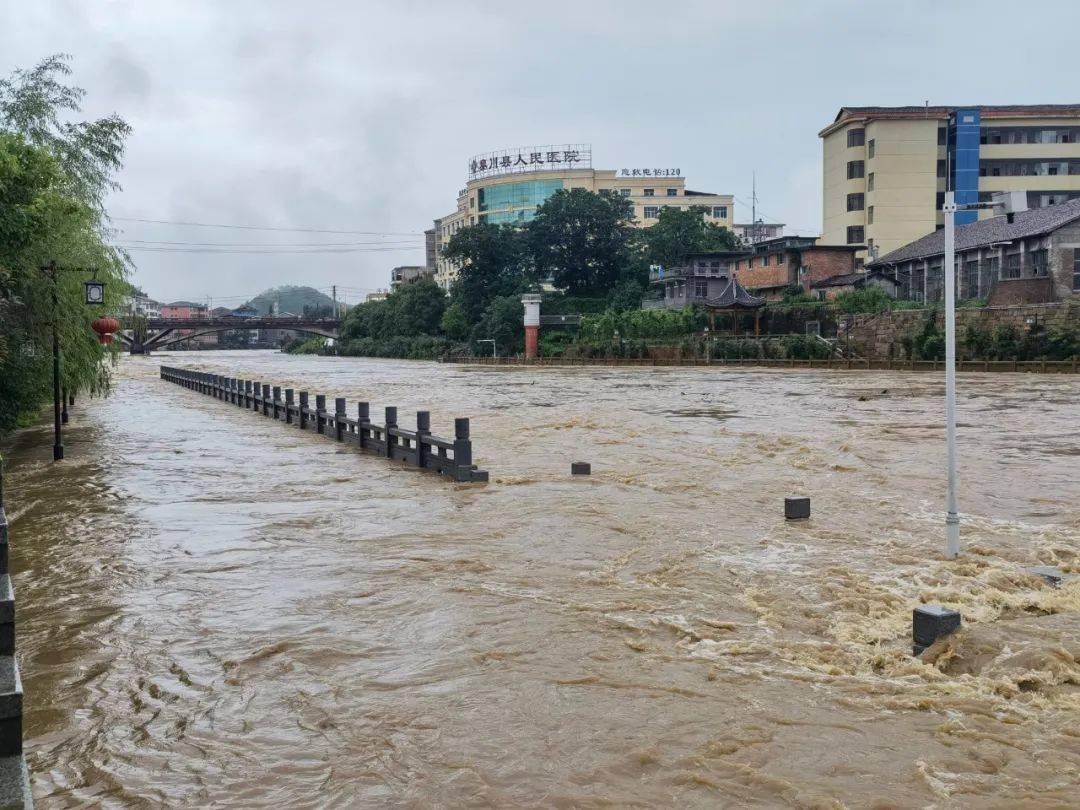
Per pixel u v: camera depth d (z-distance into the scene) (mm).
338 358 116500
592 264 99312
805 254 72125
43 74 21406
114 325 21578
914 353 55000
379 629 7773
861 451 18391
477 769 5227
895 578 9180
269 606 8500
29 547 11070
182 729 5840
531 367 77875
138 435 23875
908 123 71688
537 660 6945
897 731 5602
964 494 13750
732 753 5352
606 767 5215
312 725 5863
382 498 14148
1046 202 72000
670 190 119562
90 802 4945
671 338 75375
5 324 18328
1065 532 11172
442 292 111875
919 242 66062
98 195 23297
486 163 121375
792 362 62094
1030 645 6758
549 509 12945
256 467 17719
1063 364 45125
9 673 3789
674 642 7359
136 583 9359
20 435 23906
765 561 9922
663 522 12000
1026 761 5176
